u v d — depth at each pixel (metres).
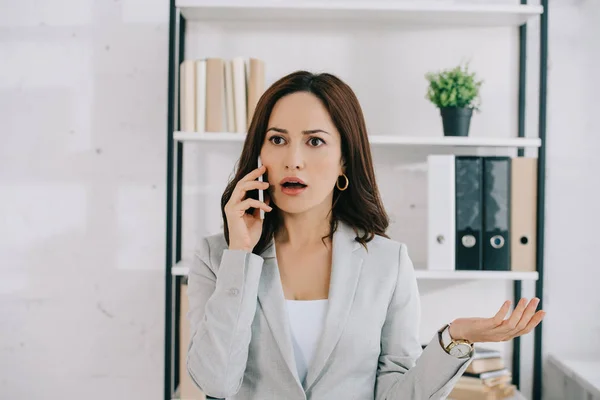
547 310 2.09
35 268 2.09
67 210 2.08
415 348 1.13
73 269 2.09
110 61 2.07
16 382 2.09
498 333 0.90
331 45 2.07
